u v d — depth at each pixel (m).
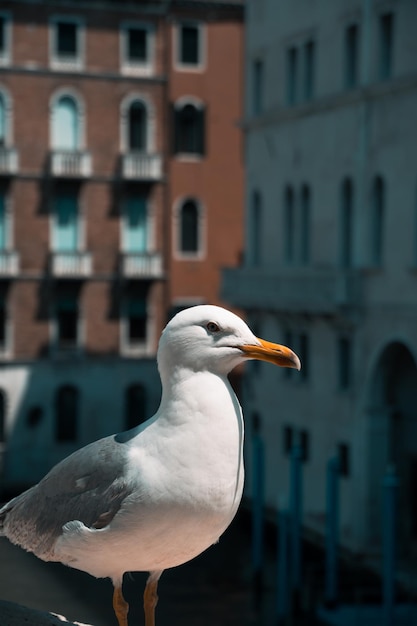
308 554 32.09
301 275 33.66
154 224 44.47
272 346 5.84
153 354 44.38
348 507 32.50
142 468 5.78
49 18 42.38
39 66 42.41
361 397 31.81
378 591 28.05
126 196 44.03
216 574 29.64
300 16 35.12
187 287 45.38
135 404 44.22
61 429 43.22
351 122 32.16
